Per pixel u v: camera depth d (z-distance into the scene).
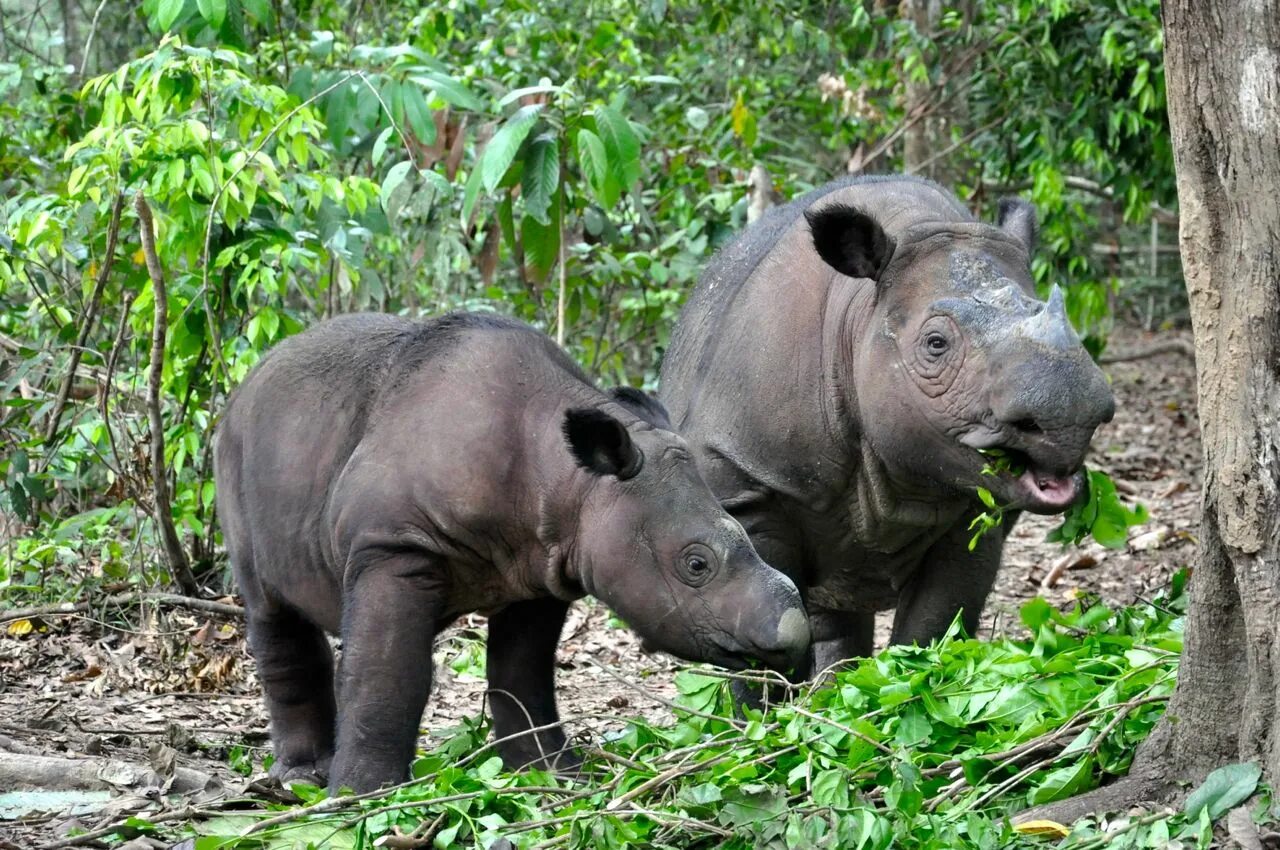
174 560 12.25
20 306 13.24
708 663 7.76
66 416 14.11
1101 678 7.47
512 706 8.70
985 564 9.64
